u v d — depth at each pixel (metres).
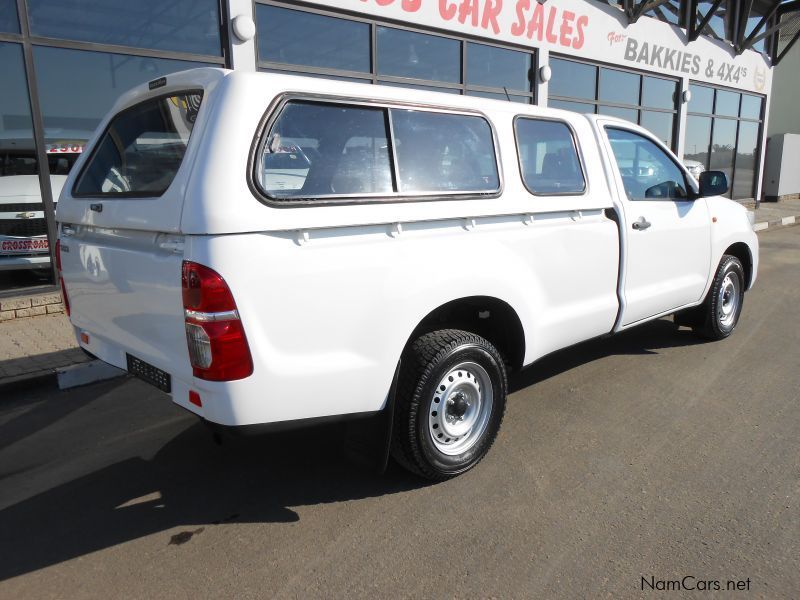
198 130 2.36
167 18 6.54
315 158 2.52
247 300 2.26
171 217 2.31
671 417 3.76
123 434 3.71
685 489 2.93
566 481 3.03
